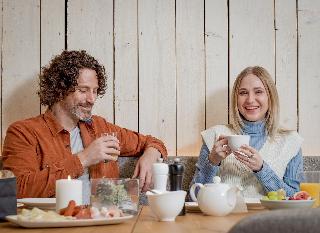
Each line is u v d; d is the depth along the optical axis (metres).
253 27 2.79
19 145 2.33
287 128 2.78
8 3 2.74
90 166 2.42
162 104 2.76
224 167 2.46
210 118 2.76
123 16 2.76
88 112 2.47
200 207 1.59
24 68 2.74
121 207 1.49
